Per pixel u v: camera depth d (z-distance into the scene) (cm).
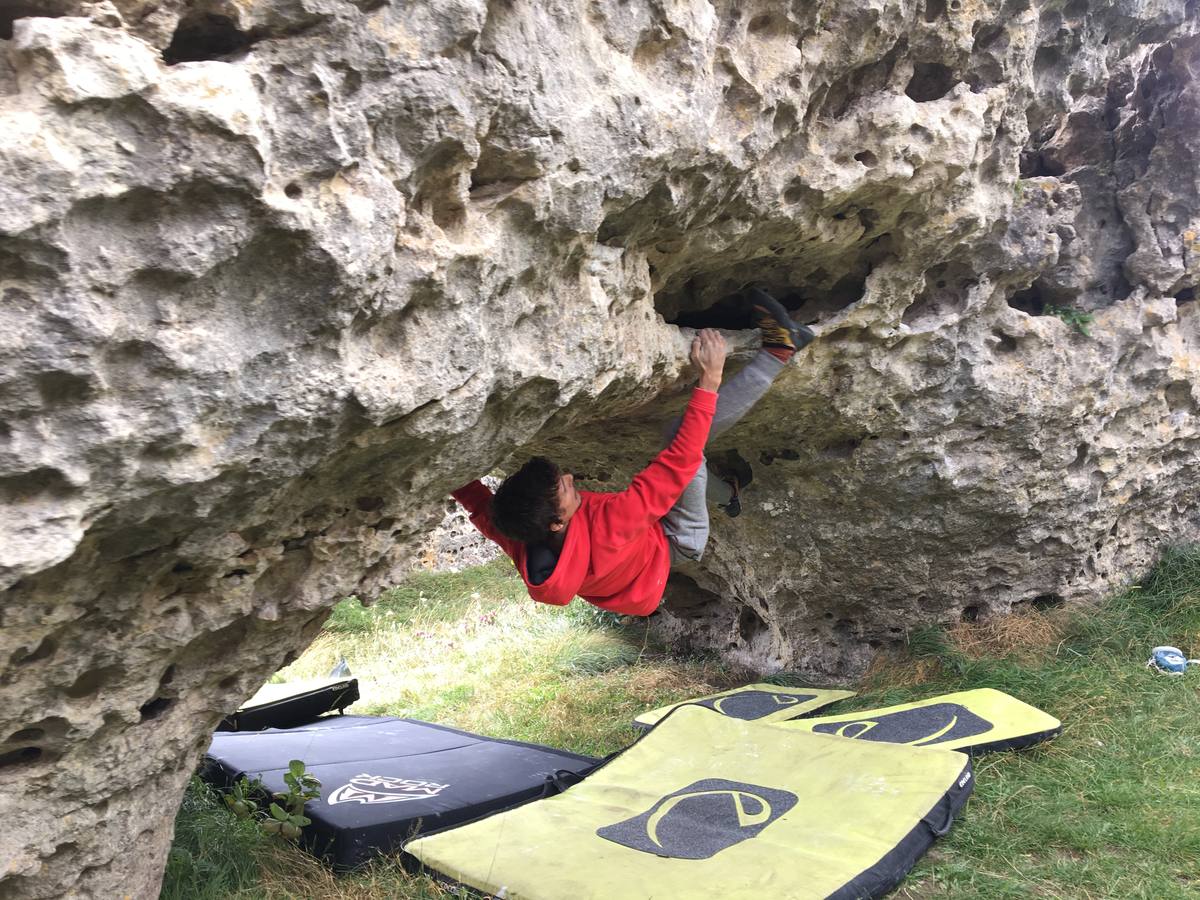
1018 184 387
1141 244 450
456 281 202
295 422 182
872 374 399
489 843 313
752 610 600
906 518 474
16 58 138
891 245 356
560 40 209
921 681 493
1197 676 448
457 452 237
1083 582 535
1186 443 528
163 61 159
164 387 161
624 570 274
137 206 151
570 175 217
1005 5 320
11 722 188
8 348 140
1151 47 439
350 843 315
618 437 448
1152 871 295
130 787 226
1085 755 382
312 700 511
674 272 310
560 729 498
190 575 205
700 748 404
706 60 245
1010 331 418
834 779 353
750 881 280
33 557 151
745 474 493
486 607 893
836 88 303
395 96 176
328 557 236
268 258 166
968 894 288
